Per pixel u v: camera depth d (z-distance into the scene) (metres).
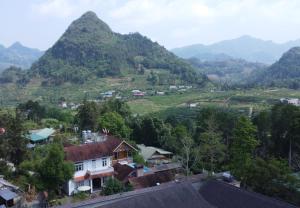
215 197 32.03
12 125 56.12
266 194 38.00
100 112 82.62
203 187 33.75
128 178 50.59
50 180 45.78
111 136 62.78
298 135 53.31
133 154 58.94
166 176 52.50
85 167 50.47
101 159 52.06
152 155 65.12
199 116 69.19
